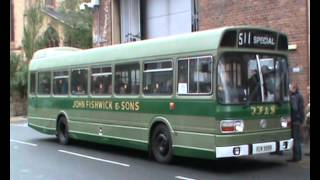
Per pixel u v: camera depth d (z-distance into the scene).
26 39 36.06
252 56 11.04
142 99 12.71
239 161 12.29
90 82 14.98
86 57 15.23
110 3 23.83
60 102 16.61
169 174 10.71
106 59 14.23
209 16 18.02
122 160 12.83
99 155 13.84
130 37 23.14
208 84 10.73
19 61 36.00
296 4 15.12
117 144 13.79
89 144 16.55
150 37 22.42
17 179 10.42
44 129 17.59
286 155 12.99
